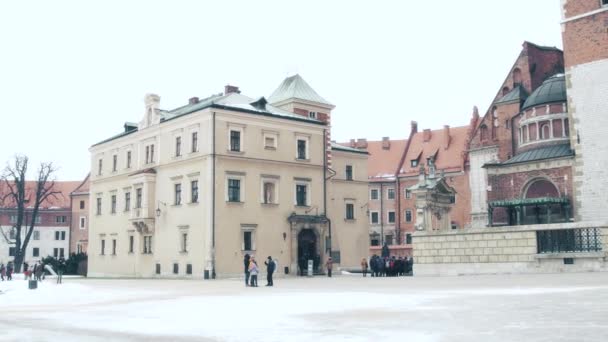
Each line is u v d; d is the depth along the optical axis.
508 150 64.75
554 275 32.25
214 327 14.02
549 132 54.28
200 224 52.19
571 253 34.50
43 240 113.62
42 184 86.88
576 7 48.34
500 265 37.72
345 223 62.94
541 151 53.44
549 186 51.62
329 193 61.16
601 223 33.78
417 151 98.38
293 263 55.31
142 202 58.69
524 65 67.06
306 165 58.00
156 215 57.94
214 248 50.84
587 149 47.25
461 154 90.12
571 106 48.50
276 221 55.12
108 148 67.81
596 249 33.91
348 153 64.75
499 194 54.81
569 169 49.75
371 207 98.31
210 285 37.81
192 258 52.84
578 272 33.97
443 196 50.34
